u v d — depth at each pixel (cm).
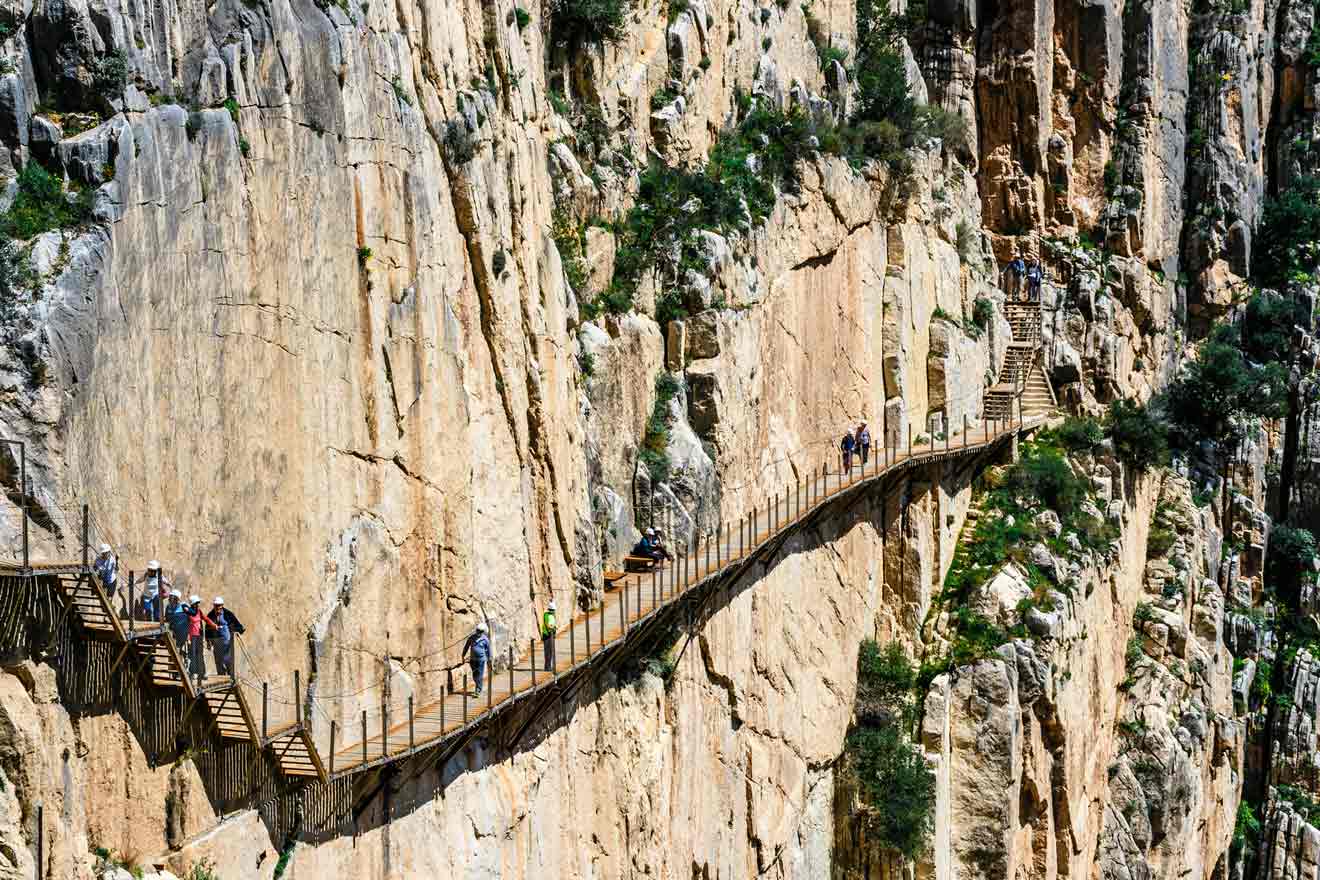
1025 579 6694
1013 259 8181
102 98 2767
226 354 3012
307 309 3281
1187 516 8106
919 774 5988
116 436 2717
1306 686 8425
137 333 2772
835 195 6081
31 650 2516
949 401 6962
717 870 5003
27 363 2552
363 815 3319
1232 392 8406
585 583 4425
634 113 5238
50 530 2564
